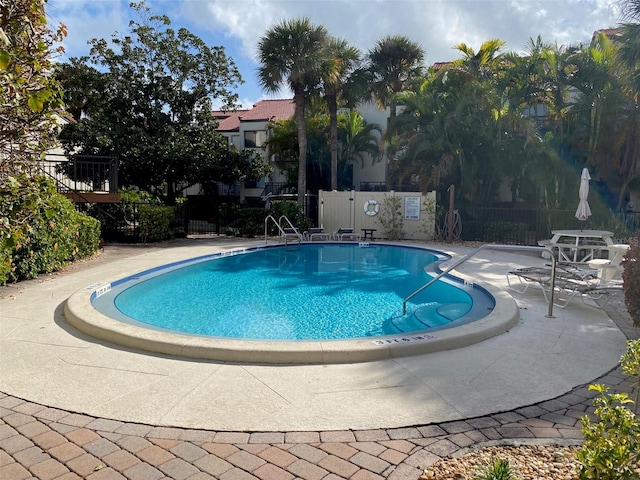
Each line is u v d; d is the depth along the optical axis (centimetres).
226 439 309
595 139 1583
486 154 1758
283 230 1733
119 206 1617
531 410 354
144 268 1054
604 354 484
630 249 562
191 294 912
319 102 2142
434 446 300
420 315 761
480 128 1681
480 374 425
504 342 522
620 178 1647
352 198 1888
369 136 2569
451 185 1723
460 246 1588
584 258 1205
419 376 418
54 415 341
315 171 2617
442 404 362
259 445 301
